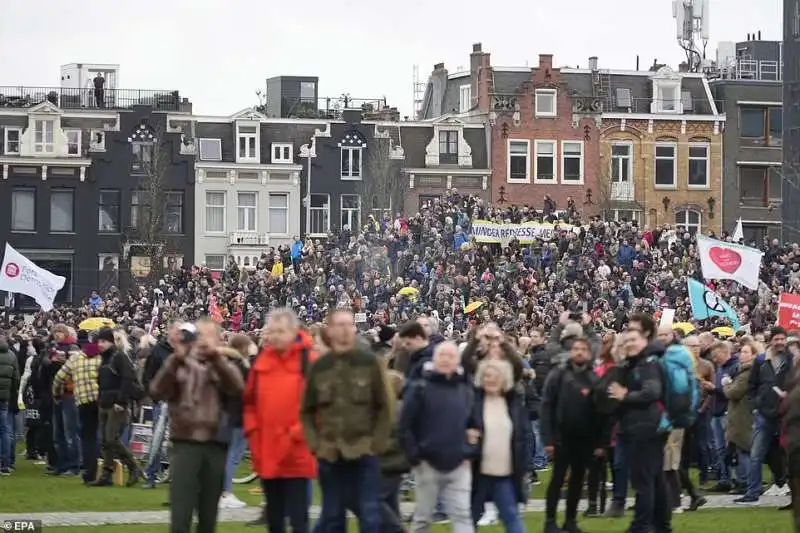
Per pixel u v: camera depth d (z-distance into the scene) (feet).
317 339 212.64
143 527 211.61
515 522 177.99
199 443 167.12
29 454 329.31
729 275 424.05
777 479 253.44
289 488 166.50
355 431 162.71
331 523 164.96
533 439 273.54
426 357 195.11
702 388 262.47
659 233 625.82
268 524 169.37
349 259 627.05
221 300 620.90
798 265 572.51
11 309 638.94
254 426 167.12
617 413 198.29
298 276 623.36
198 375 166.81
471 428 174.29
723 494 266.16
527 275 580.30
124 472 279.90
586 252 599.57
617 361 204.23
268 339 167.53
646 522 198.90
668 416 199.93
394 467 181.06
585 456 199.21
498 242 648.38
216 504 169.17
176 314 565.12
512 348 180.34
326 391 163.22
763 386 246.47
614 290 552.82
